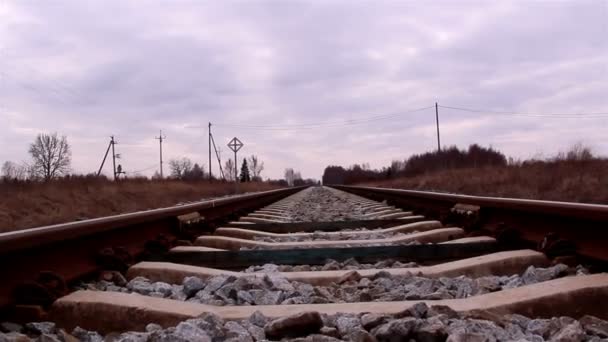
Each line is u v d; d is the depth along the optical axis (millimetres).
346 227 9094
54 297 3229
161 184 31234
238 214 12320
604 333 2734
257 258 5301
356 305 3305
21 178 18266
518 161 23859
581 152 18359
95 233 4406
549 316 3137
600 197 11680
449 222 8078
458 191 22531
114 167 55125
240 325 2908
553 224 4777
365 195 23938
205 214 8945
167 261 5289
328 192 34062
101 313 3164
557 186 14656
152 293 3975
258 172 119125
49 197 17359
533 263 4363
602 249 3859
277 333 2783
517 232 5422
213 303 3658
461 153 52562
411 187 34031
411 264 5105
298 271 4973
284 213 14047
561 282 3385
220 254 5305
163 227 6508
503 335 2697
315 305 3346
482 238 5812
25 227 12688
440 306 3014
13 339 2619
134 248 5172
